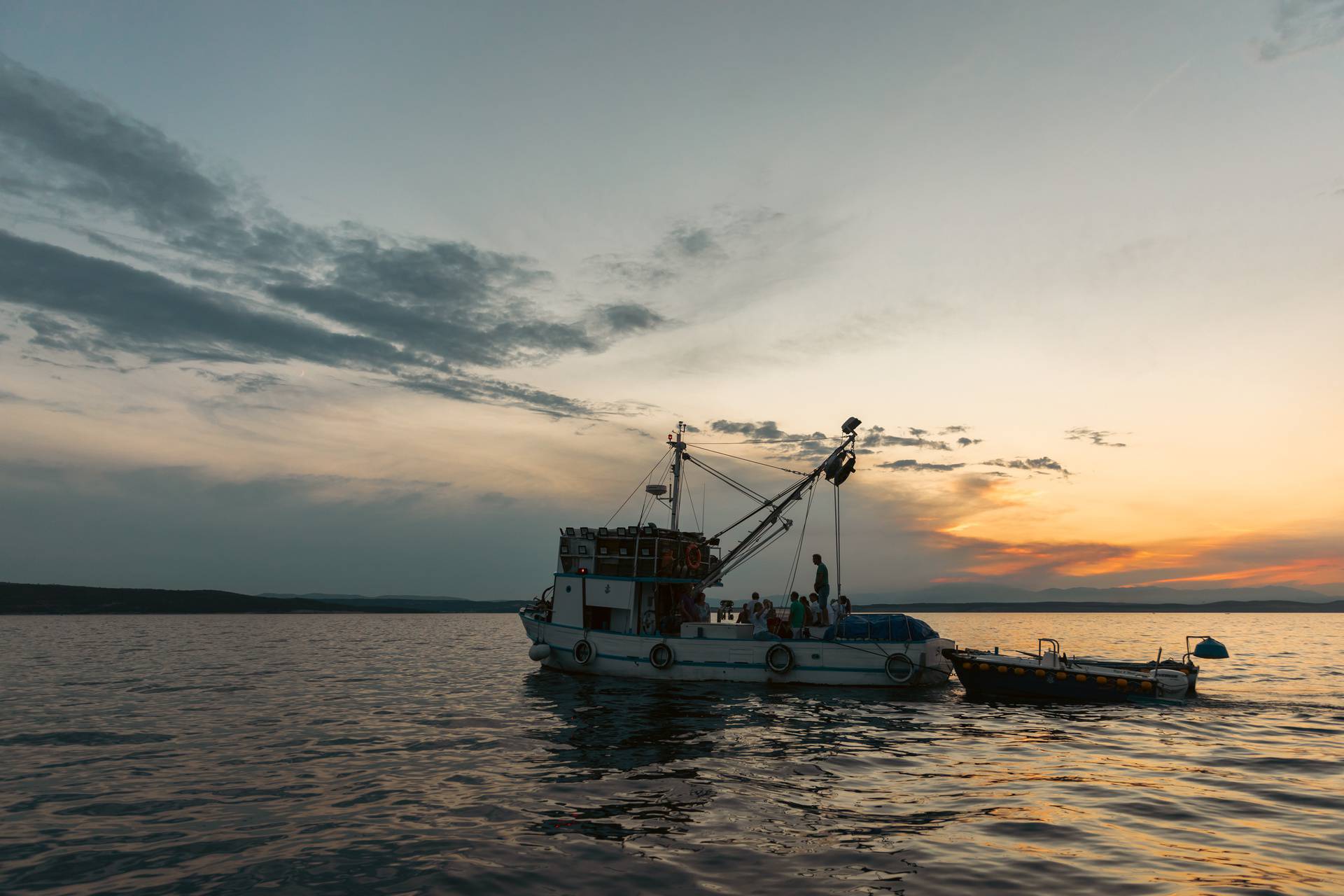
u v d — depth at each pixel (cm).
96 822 1385
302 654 5794
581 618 3631
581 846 1223
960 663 3069
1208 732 2288
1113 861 1133
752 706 2766
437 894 1030
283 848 1233
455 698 3081
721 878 1073
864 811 1416
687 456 3962
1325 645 7281
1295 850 1190
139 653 5775
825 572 3484
